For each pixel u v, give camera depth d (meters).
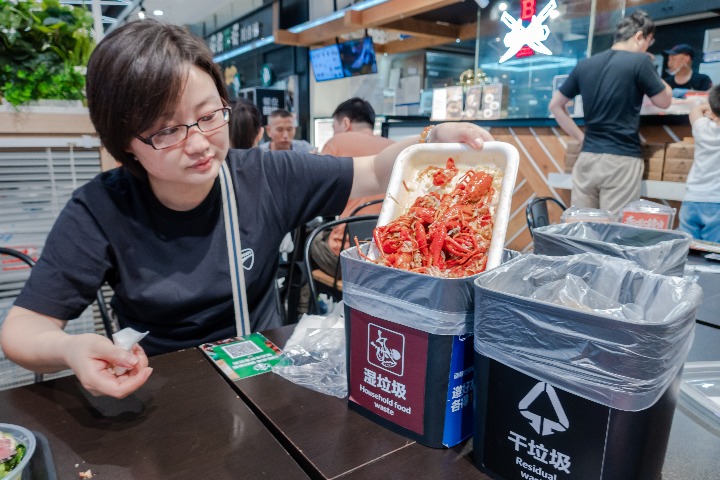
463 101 4.16
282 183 1.20
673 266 0.86
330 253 2.40
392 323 0.67
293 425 0.72
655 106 2.89
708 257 1.69
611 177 2.88
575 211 1.42
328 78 6.50
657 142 2.98
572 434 0.54
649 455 0.53
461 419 0.67
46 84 1.58
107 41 0.81
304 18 6.72
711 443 0.67
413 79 6.26
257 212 1.17
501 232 0.71
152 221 1.04
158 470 0.63
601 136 2.90
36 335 0.83
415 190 0.85
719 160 2.45
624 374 0.49
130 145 0.87
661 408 0.52
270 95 7.16
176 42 0.83
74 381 0.86
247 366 0.90
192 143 0.84
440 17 5.27
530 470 0.58
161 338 1.12
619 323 0.48
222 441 0.69
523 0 4.10
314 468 0.63
